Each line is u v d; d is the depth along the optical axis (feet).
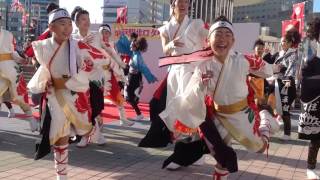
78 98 14.93
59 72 14.67
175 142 15.34
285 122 25.99
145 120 32.07
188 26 17.29
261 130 13.64
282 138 26.11
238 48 37.83
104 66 18.53
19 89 23.27
